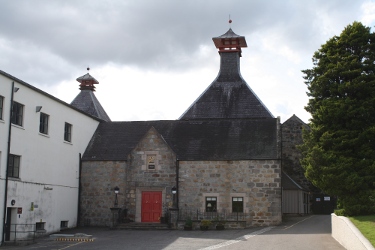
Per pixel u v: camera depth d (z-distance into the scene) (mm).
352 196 20625
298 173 34781
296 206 32031
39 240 22016
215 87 36062
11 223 21812
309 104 23469
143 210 27594
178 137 29578
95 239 21781
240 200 26750
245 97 35094
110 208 27281
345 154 21484
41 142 24422
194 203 27078
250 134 28641
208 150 28047
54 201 25500
